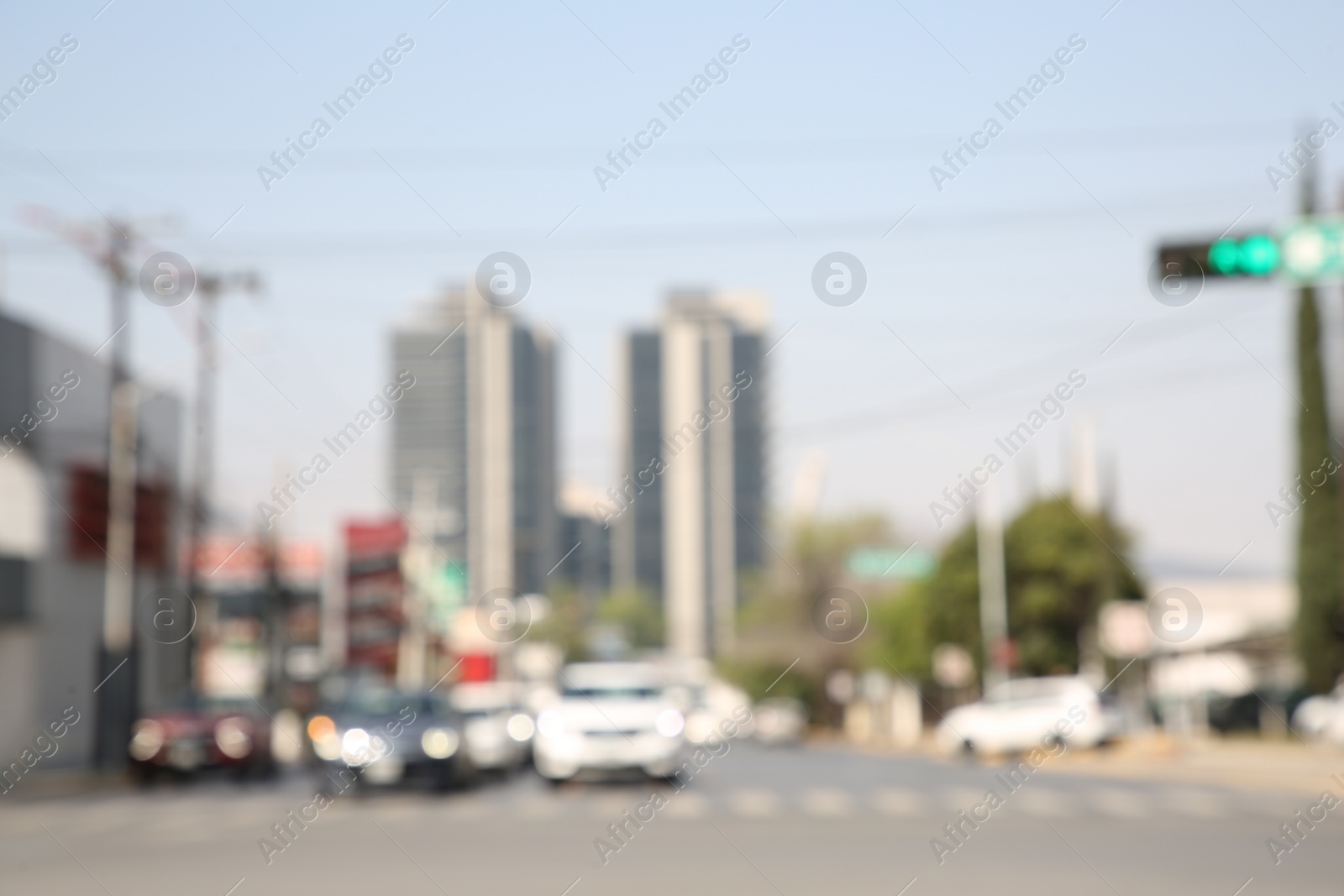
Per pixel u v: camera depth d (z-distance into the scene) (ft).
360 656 295.07
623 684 116.67
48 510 164.86
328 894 54.90
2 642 156.87
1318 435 175.42
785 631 338.95
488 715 140.36
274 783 141.38
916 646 283.38
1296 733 186.50
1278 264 70.90
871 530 338.13
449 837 75.82
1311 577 182.19
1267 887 54.90
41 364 162.81
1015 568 248.93
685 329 567.59
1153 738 188.96
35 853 71.56
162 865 65.36
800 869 61.46
